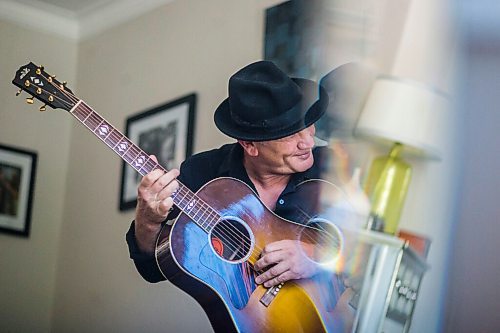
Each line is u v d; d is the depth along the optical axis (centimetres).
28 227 384
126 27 382
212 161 271
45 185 393
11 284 378
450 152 79
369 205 135
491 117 76
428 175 85
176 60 349
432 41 83
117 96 378
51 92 235
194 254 233
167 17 359
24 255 383
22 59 391
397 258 117
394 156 133
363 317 122
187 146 327
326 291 202
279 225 228
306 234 216
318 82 242
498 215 75
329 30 241
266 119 246
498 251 75
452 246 78
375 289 121
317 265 204
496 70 76
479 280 76
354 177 162
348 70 175
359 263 130
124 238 354
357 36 211
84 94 398
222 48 325
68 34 407
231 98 258
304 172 226
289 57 276
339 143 170
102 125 237
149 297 334
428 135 85
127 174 359
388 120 139
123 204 357
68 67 405
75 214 388
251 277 228
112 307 353
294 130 236
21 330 379
